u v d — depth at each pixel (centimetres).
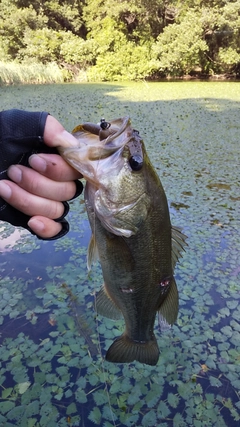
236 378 57
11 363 59
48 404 53
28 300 70
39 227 26
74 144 27
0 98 300
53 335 63
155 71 516
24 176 25
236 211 102
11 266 79
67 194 27
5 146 25
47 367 58
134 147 32
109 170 31
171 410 52
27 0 511
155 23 524
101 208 32
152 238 35
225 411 52
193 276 77
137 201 33
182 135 182
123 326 66
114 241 34
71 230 93
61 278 76
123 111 249
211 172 130
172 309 40
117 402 53
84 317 67
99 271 78
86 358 60
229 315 67
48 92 349
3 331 64
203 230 92
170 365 59
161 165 137
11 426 50
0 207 27
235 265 80
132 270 35
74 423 51
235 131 193
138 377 57
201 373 57
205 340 63
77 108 257
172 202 107
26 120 25
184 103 294
